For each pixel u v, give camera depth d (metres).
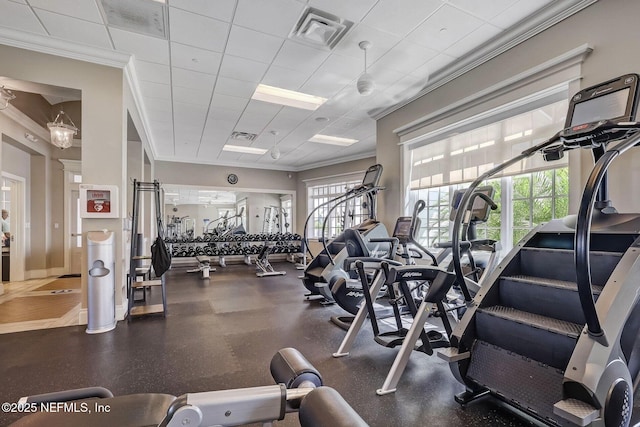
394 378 2.28
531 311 2.09
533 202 3.66
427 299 2.49
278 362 0.89
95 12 3.03
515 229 3.83
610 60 2.69
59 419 1.08
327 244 5.57
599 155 2.40
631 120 1.97
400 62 3.97
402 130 5.12
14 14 3.05
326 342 3.21
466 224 3.03
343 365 2.69
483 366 2.04
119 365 2.67
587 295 1.46
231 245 10.09
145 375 2.50
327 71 4.19
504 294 2.26
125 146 3.97
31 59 3.47
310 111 5.62
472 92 3.95
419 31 3.35
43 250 6.75
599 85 2.23
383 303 4.68
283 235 10.46
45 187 6.78
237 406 0.67
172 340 3.25
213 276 7.39
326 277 4.61
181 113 5.70
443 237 4.70
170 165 9.32
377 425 1.88
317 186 10.24
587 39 2.84
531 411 1.71
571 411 1.43
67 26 3.24
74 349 3.01
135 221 4.54
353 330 2.96
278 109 5.51
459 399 2.09
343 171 9.41
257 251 9.48
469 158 4.23
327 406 0.65
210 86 4.63
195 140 7.48
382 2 2.91
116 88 3.80
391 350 3.00
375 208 5.45
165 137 7.23
